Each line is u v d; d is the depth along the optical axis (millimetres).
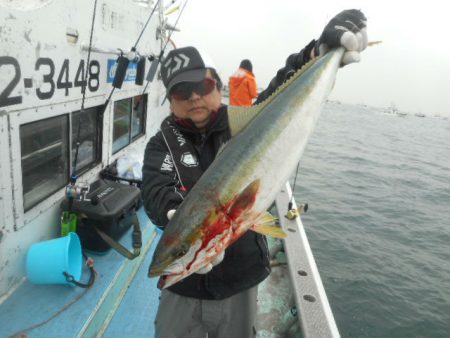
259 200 1562
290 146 1643
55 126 2961
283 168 1625
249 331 1961
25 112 2477
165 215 1665
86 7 3082
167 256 1500
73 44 2955
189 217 1485
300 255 3248
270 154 1582
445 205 14398
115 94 3959
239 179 1514
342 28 1820
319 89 1741
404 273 8500
